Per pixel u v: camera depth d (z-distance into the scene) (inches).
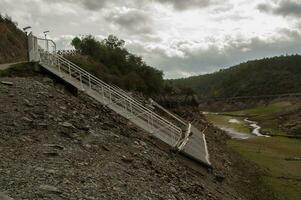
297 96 7445.9
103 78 1907.0
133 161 837.2
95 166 696.4
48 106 933.2
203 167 1234.0
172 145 1169.4
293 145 2659.9
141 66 2642.7
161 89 2881.4
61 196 512.7
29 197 483.2
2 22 2075.5
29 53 1238.9
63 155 691.4
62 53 1983.3
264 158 2011.6
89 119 1005.8
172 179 870.4
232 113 6727.4
